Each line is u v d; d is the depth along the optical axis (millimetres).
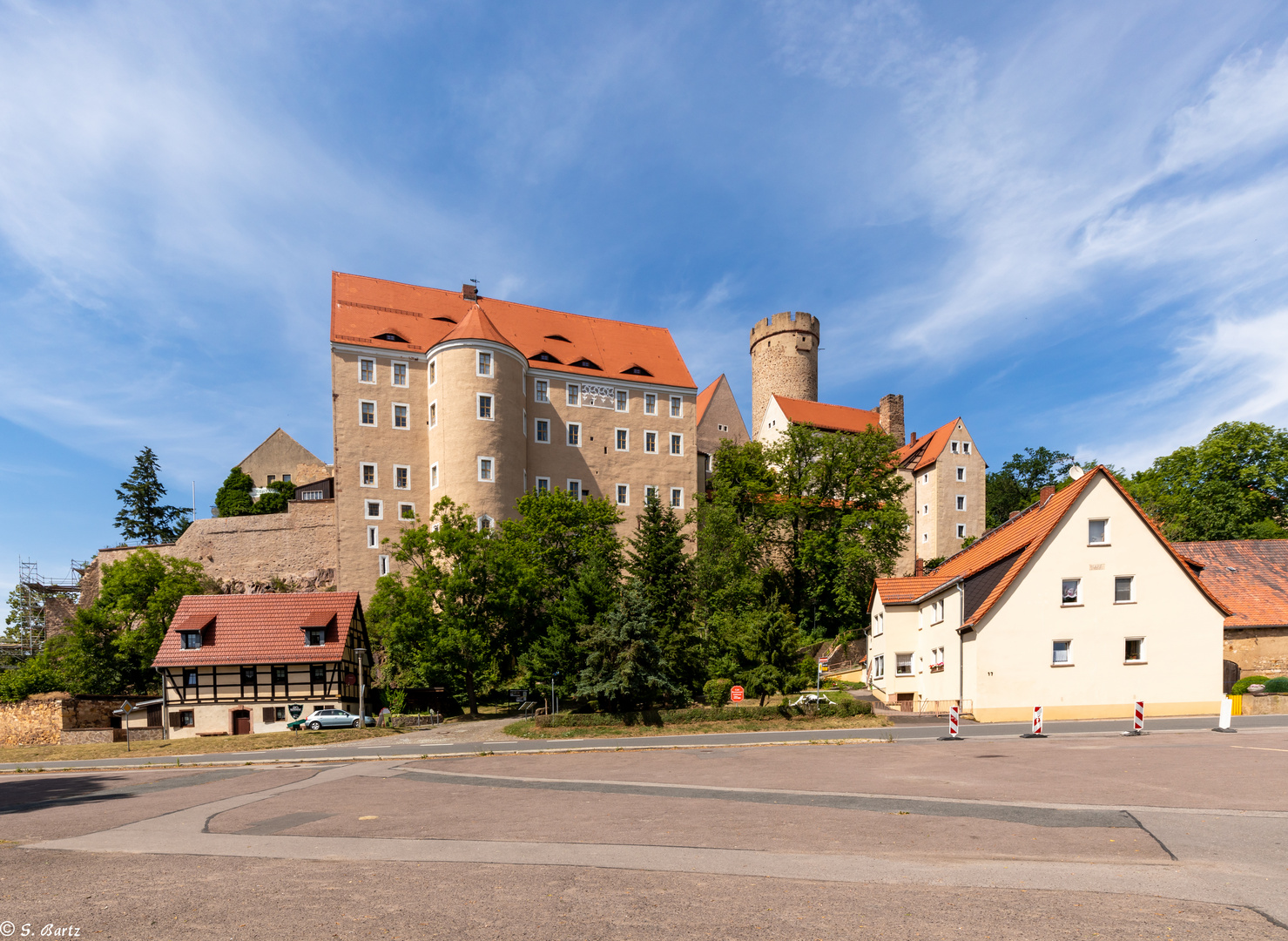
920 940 6582
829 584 63094
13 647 78000
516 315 71938
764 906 7621
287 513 63781
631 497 69000
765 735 29125
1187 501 60469
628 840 11070
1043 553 31641
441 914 7523
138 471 87500
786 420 83250
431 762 25391
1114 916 7203
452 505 49000
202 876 9312
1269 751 19203
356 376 61094
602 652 34469
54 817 15352
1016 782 15469
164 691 44406
